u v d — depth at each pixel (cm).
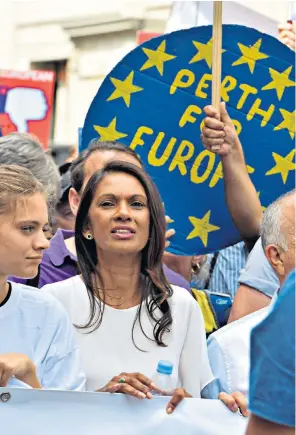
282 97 496
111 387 360
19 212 354
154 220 408
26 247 355
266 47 493
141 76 482
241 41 490
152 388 369
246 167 491
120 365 397
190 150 487
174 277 472
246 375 410
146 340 401
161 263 409
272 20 623
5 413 343
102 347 399
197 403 366
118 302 404
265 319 283
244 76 492
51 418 346
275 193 499
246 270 463
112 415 354
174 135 486
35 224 357
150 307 404
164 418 361
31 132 682
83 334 400
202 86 486
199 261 549
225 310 491
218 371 414
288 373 279
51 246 464
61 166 606
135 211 404
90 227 408
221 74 490
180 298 409
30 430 344
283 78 496
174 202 488
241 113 493
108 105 482
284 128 497
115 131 483
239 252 554
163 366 387
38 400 346
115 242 400
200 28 484
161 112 485
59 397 347
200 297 490
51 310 375
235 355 413
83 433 350
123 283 405
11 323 366
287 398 280
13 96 680
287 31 621
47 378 372
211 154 487
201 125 486
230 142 478
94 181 407
